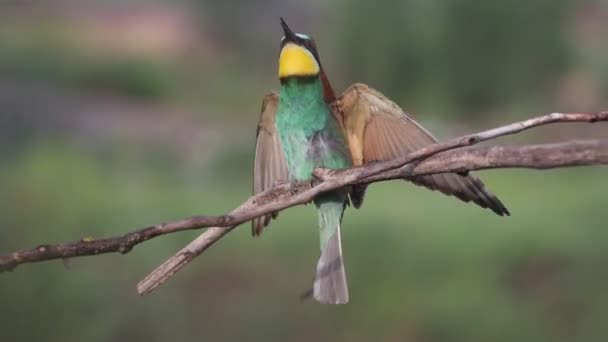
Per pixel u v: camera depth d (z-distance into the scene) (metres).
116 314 12.77
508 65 33.66
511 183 19.09
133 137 26.23
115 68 36.00
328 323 13.23
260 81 41.75
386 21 35.06
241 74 42.06
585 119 3.38
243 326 13.16
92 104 31.02
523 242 14.40
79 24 44.75
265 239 14.80
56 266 12.63
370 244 14.70
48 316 12.35
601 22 42.84
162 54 42.75
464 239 14.57
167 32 45.06
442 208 16.22
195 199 17.56
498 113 33.50
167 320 12.95
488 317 13.02
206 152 23.88
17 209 14.43
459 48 33.84
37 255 3.56
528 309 13.30
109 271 13.30
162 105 33.84
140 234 3.59
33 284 12.40
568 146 3.07
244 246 14.68
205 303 13.48
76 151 21.53
